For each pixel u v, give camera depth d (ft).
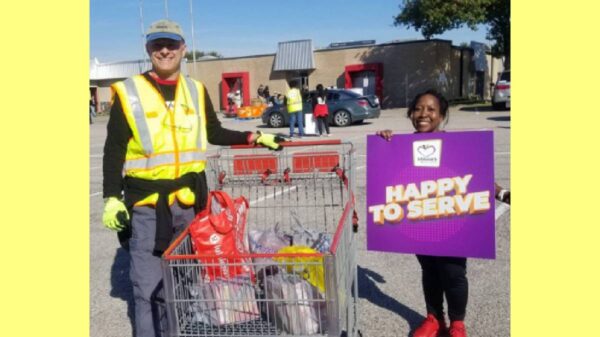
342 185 12.73
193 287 9.98
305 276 9.90
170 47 10.54
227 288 10.00
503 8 85.76
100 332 13.26
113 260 18.44
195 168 11.08
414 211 11.03
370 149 11.31
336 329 9.20
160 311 11.10
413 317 13.26
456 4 85.20
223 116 104.27
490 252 10.55
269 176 12.91
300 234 12.83
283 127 69.51
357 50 104.88
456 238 10.75
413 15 96.63
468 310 13.33
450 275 11.07
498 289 14.47
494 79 148.15
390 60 101.81
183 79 11.25
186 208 11.10
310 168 12.62
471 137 10.57
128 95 10.39
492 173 10.44
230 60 120.16
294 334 9.73
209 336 9.85
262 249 12.25
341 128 61.36
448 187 10.76
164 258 9.26
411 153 11.00
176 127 10.73
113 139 10.38
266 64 116.37
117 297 15.38
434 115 11.00
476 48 122.01
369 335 12.45
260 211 20.45
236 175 13.03
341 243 9.97
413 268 16.42
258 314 10.14
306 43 110.11
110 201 10.14
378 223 11.32
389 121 69.51
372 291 14.82
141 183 10.62
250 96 119.44
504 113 70.13
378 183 11.27
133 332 13.23
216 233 10.59
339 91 64.64
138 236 10.73
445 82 101.86
